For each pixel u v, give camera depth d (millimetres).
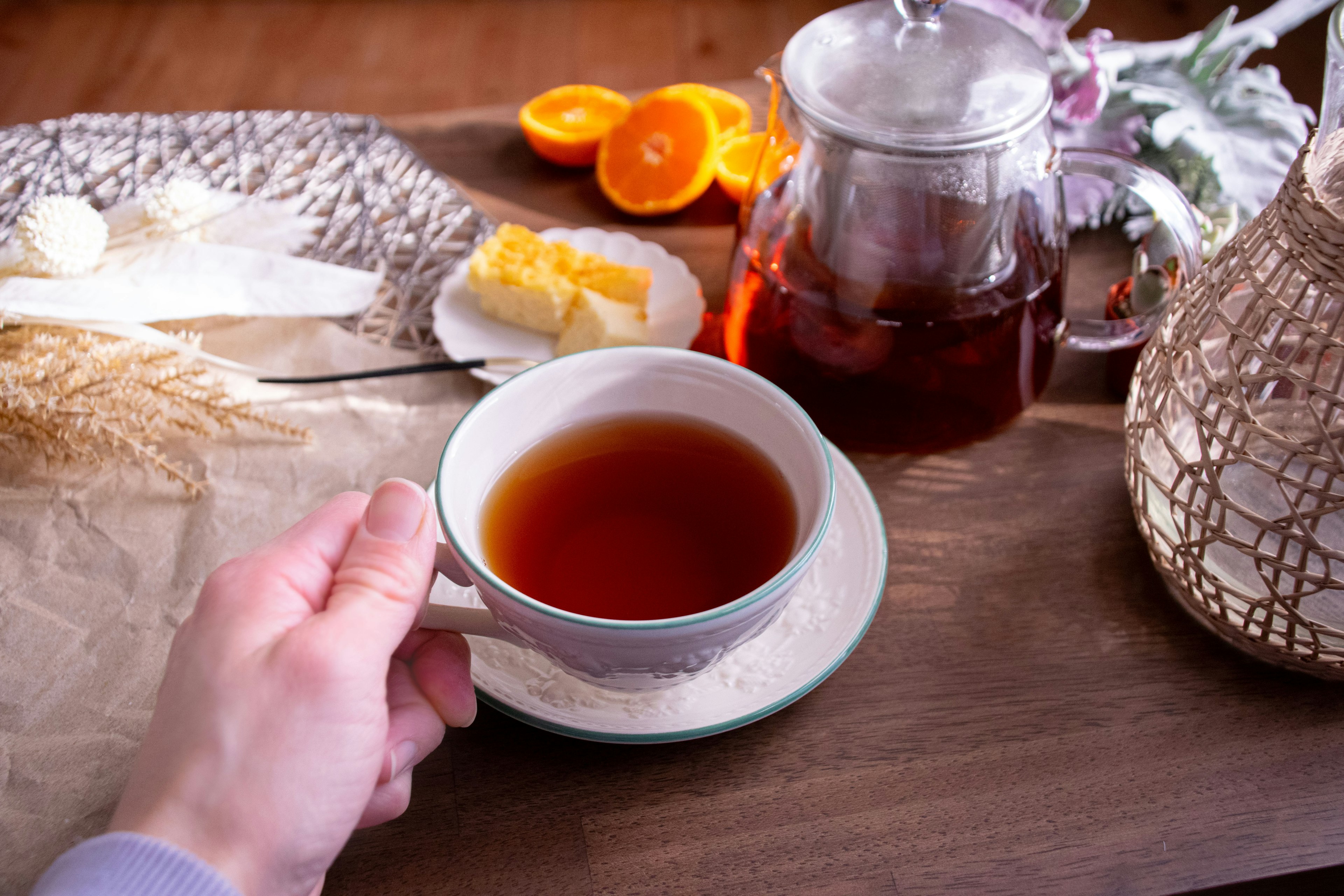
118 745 446
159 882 365
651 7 1505
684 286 593
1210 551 453
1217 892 416
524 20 1482
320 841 388
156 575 493
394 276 606
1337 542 435
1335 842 423
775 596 394
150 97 1321
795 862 420
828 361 511
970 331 499
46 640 472
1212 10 1327
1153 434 465
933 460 533
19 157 646
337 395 558
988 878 417
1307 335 403
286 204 608
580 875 418
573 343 565
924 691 461
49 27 1446
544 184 657
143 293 554
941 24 495
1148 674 465
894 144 469
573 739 448
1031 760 443
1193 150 581
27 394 502
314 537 410
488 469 445
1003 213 493
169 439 538
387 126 687
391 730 417
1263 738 447
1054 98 517
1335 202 407
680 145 632
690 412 465
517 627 400
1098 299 590
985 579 493
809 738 449
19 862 419
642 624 385
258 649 385
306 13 1496
